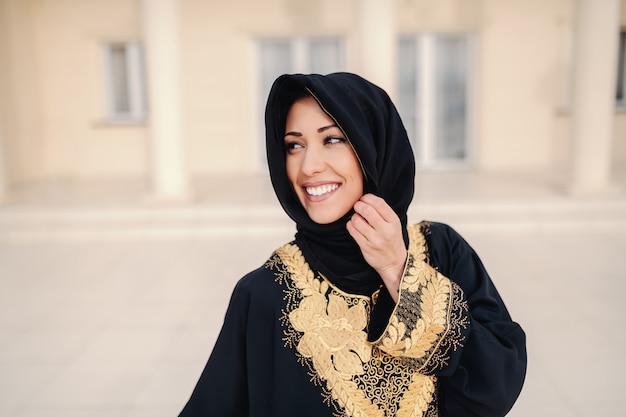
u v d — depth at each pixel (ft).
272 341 3.25
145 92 31.81
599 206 20.88
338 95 3.10
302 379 3.18
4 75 29.01
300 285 3.28
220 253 18.65
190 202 22.59
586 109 21.89
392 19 20.38
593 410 8.86
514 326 3.30
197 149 31.17
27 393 9.82
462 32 29.99
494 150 30.55
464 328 3.05
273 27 30.07
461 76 30.53
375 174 3.13
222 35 30.30
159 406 9.32
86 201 23.50
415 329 2.98
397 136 3.30
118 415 9.09
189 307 13.76
